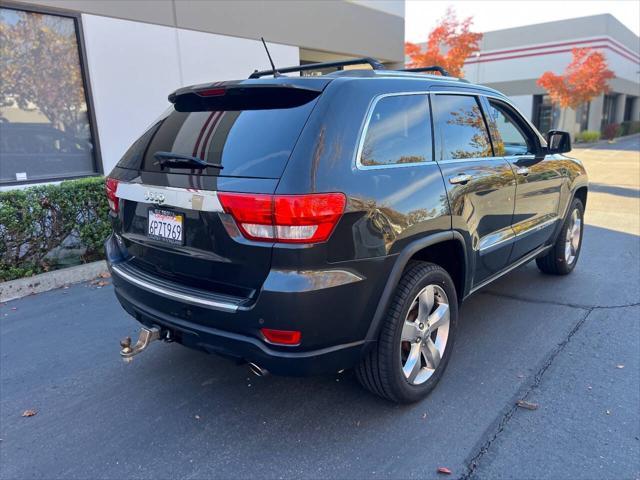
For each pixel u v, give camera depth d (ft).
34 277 16.88
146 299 9.44
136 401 10.44
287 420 9.64
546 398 10.11
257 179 7.73
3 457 8.79
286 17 33.37
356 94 8.70
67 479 8.23
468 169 10.85
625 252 20.47
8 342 13.21
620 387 10.44
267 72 11.58
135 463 8.57
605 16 99.71
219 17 29.01
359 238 8.10
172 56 26.99
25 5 21.36
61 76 23.26
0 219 16.22
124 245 10.46
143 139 10.41
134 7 24.97
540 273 17.94
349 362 8.59
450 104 11.09
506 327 13.48
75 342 13.19
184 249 8.70
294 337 7.79
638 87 145.38
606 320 13.75
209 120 9.30
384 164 8.89
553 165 15.03
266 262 7.71
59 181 23.49
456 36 65.72
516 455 8.47
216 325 8.36
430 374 10.20
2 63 21.49
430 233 9.52
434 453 8.59
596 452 8.49
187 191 8.39
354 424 9.45
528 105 109.70
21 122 22.36
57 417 9.93
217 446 8.95
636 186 39.17
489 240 11.84
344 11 38.32
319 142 7.89
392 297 8.95
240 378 11.28
